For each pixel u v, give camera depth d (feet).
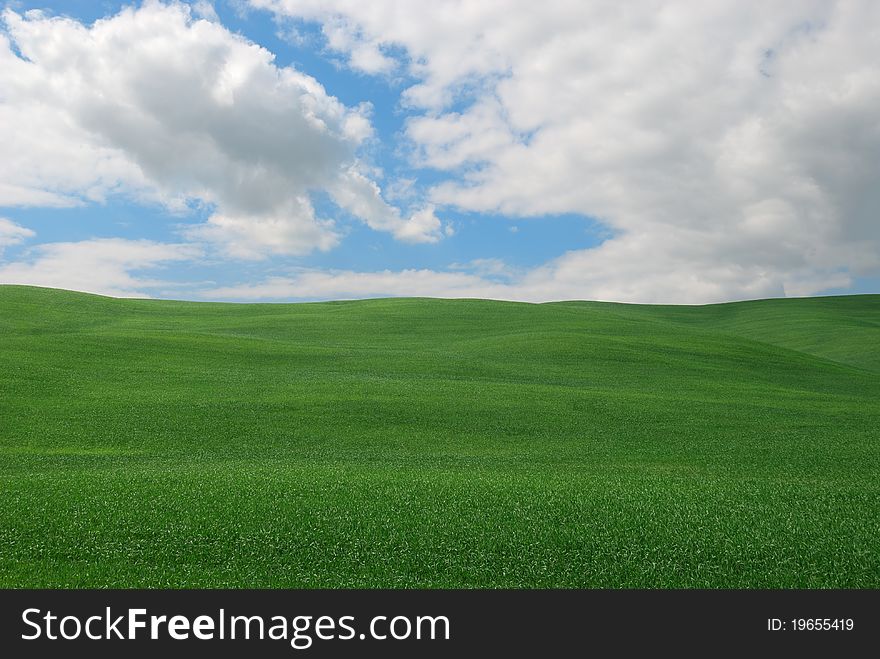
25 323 170.71
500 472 57.82
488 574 32.60
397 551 35.09
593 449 73.61
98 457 66.90
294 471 56.08
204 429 81.35
